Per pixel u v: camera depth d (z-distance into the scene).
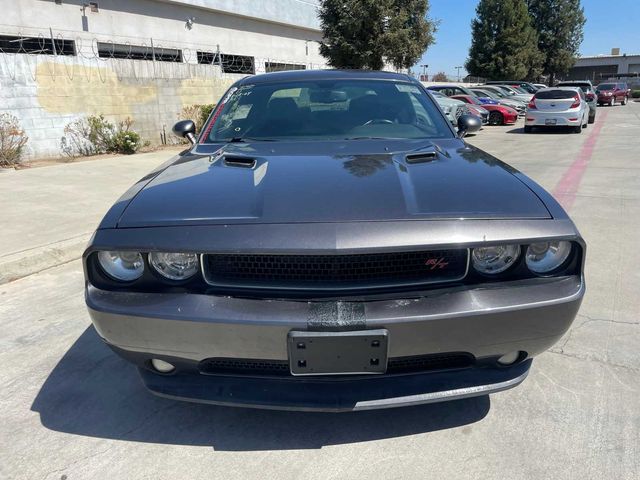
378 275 1.88
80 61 10.64
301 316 1.78
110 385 2.62
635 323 3.14
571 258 1.96
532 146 12.48
